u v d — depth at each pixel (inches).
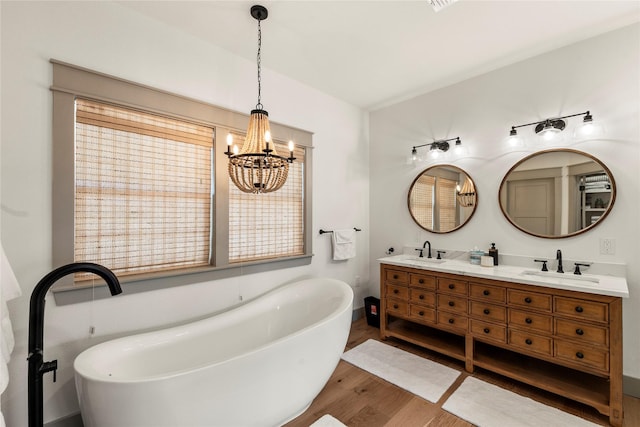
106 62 68.2
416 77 107.9
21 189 58.5
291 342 61.2
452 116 112.4
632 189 75.9
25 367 58.7
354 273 134.1
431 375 85.1
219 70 88.0
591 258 81.8
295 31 80.6
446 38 83.8
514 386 79.3
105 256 69.1
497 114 100.3
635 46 75.6
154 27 75.6
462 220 109.0
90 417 49.2
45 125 60.9
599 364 65.3
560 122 85.2
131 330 71.6
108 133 69.3
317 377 68.2
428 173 119.6
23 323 58.4
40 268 60.2
